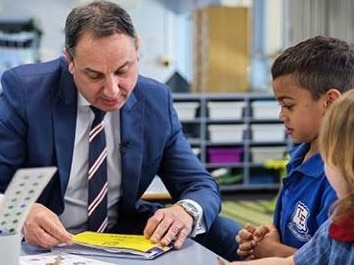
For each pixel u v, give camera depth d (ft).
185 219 4.52
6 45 19.19
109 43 4.26
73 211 4.95
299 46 4.43
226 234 5.37
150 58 20.98
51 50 19.53
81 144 4.91
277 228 4.61
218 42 18.93
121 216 5.23
